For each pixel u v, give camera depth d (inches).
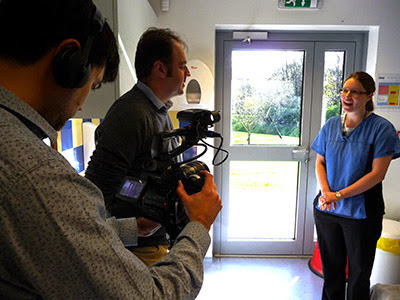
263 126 105.5
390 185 100.2
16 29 16.7
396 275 84.0
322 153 80.5
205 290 90.7
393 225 89.6
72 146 69.9
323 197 74.4
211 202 27.4
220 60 101.4
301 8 91.9
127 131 45.4
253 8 92.4
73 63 18.2
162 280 21.0
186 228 25.5
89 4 19.3
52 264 16.4
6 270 16.4
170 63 49.5
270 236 112.4
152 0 92.0
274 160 106.7
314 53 101.1
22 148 16.0
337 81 103.3
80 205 17.2
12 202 15.4
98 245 17.4
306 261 107.7
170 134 34.5
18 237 15.7
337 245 77.5
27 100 18.0
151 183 32.7
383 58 95.2
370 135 71.8
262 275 98.7
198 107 93.8
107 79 24.4
